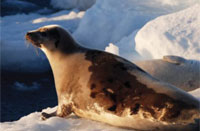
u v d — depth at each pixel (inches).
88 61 687.7
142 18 1955.0
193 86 960.3
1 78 2374.5
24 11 3467.0
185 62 973.2
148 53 1198.9
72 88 684.7
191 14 1237.7
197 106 555.2
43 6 3577.8
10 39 2817.4
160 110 565.9
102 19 2164.1
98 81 649.0
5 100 2026.3
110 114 622.8
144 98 587.5
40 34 742.5
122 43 1408.7
